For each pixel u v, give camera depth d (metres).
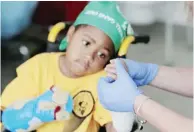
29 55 2.32
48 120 1.15
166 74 1.13
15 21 2.25
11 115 1.18
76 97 1.25
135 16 3.36
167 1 2.99
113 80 1.04
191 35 3.11
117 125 1.05
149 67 1.13
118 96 0.98
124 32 1.28
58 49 1.40
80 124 1.22
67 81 1.27
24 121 1.15
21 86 1.29
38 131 1.22
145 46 3.11
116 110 1.01
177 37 3.29
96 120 1.23
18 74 1.31
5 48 2.35
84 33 1.23
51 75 1.28
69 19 2.27
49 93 1.17
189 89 1.11
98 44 1.22
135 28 3.46
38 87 1.27
